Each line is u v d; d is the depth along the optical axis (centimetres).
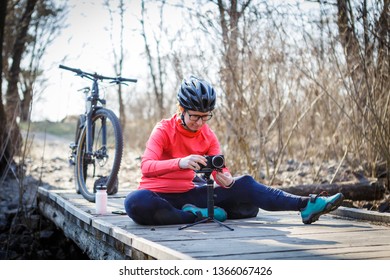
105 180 672
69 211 597
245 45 810
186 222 472
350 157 900
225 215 489
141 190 466
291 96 837
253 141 894
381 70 701
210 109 461
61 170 1282
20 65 1466
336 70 810
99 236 480
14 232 762
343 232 436
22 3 1520
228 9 805
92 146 696
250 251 359
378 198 716
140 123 1694
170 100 1263
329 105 870
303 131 945
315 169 915
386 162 702
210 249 364
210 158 447
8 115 1260
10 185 1038
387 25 684
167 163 450
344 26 719
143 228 454
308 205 462
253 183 487
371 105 679
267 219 510
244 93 830
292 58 806
